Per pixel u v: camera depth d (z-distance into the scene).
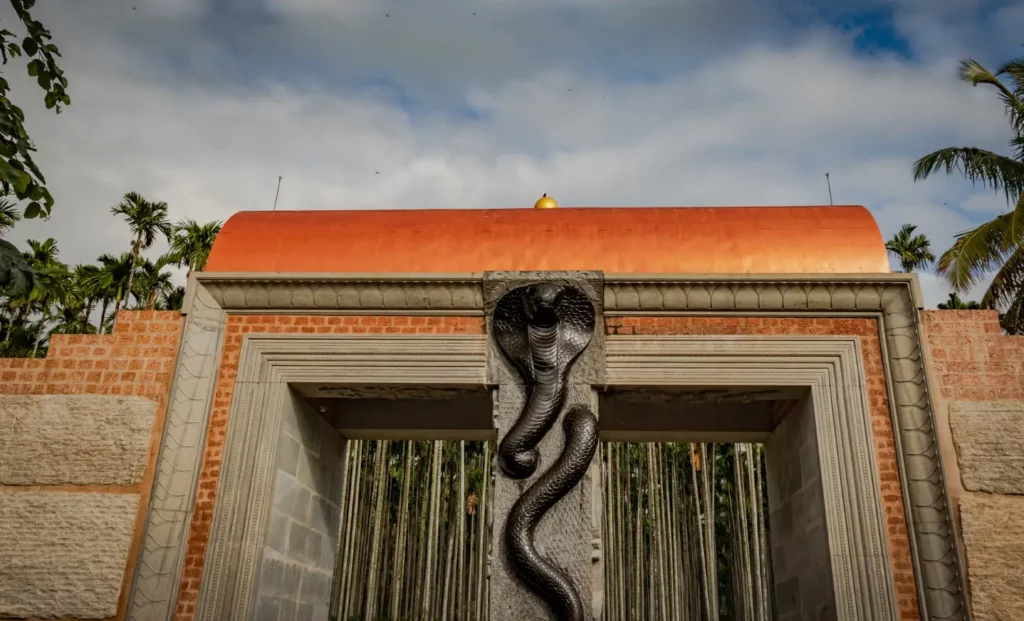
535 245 7.50
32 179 4.82
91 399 7.04
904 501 6.46
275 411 7.07
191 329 7.24
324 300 7.32
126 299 20.98
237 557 6.52
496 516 6.51
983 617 6.02
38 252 20.73
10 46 4.97
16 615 6.34
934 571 6.18
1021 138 12.55
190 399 7.03
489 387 7.10
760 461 26.94
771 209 7.78
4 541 6.54
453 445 27.31
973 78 12.92
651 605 24.95
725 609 31.67
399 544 23.12
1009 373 6.74
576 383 6.95
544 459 6.70
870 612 6.13
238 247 7.67
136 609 6.31
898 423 6.68
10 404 7.02
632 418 8.93
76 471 6.79
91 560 6.50
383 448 24.56
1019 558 6.15
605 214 7.81
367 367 7.16
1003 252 11.94
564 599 6.04
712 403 8.94
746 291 7.11
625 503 29.31
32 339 21.75
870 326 7.12
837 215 7.66
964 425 6.58
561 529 6.44
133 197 22.91
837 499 6.55
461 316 7.30
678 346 7.04
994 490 6.38
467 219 7.81
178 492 6.70
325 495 8.49
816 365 7.00
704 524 28.50
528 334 6.96
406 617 25.47
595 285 7.14
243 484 6.77
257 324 7.41
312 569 8.02
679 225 7.61
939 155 12.76
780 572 8.20
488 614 6.21
